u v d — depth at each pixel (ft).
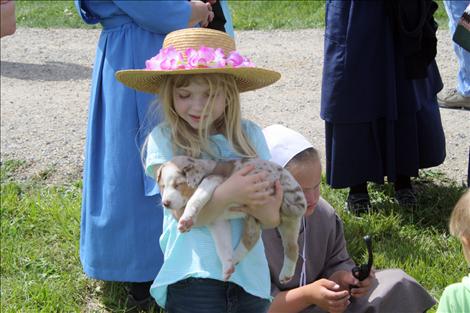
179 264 9.72
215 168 9.31
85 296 14.94
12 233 17.25
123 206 13.39
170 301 10.19
